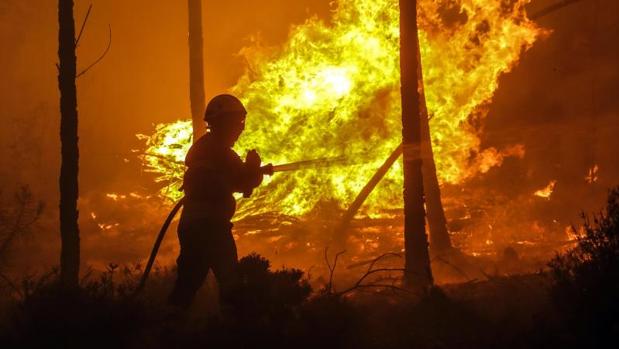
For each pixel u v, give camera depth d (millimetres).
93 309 8484
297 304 8109
